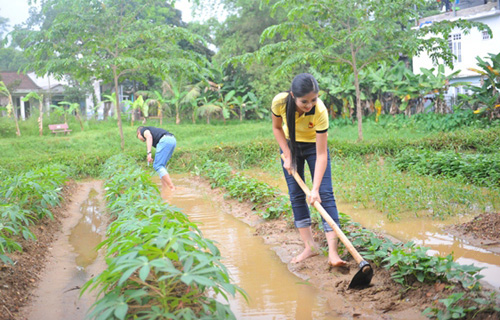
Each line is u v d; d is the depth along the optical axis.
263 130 19.27
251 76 27.08
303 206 4.11
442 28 13.30
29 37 14.84
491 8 20.41
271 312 3.07
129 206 4.85
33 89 28.73
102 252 4.67
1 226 3.96
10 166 11.98
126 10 15.86
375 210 6.12
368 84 21.30
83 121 23.67
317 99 3.58
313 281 3.61
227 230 5.41
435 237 4.66
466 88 17.81
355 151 11.97
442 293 2.93
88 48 15.60
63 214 6.63
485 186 7.33
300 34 14.39
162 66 14.88
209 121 25.31
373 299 3.15
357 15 13.52
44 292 3.55
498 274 3.41
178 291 2.91
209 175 9.83
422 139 12.00
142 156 13.27
